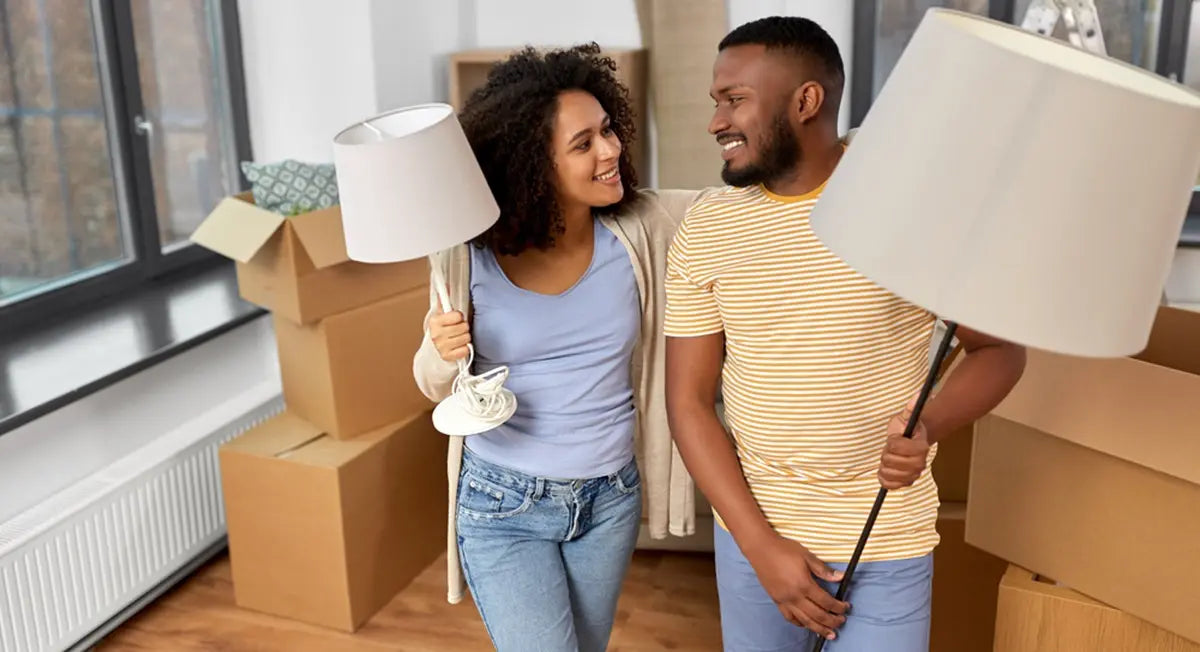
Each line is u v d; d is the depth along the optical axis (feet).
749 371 4.83
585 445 5.46
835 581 4.82
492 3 12.18
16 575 7.38
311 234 7.83
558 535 5.54
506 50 11.86
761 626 5.19
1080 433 5.27
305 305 8.03
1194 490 5.01
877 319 4.51
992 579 7.34
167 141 11.02
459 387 5.32
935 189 2.99
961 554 7.36
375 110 11.12
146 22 10.62
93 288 10.07
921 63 3.06
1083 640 5.65
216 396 9.87
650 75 11.39
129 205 10.49
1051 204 2.85
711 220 4.86
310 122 11.46
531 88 5.16
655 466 6.01
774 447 4.83
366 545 8.62
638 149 11.40
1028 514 5.74
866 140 3.24
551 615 5.43
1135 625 5.48
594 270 5.48
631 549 5.90
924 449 4.17
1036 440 5.61
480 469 5.54
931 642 7.63
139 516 8.48
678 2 10.62
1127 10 10.20
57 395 7.72
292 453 8.43
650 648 8.34
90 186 10.17
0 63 9.16
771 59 4.45
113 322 9.57
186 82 11.18
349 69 11.07
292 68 11.32
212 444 9.27
